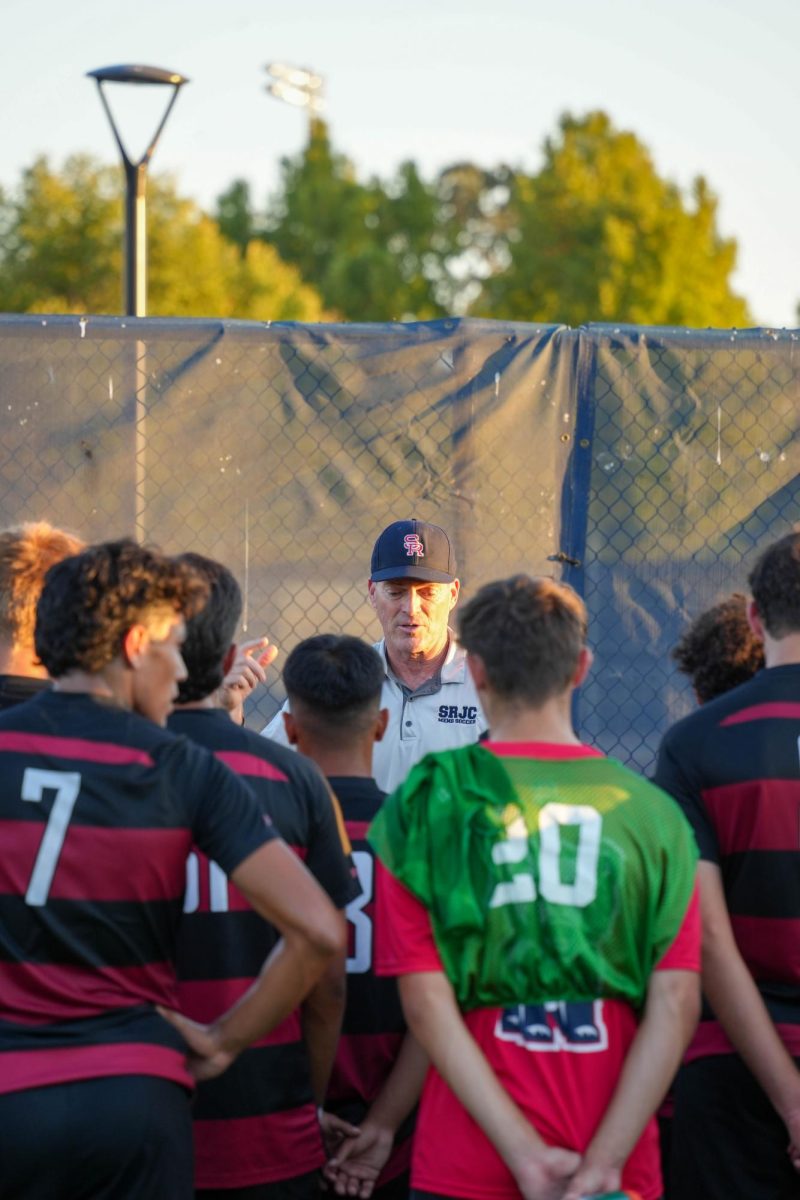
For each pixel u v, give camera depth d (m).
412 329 14.92
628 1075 7.87
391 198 197.00
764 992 9.57
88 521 14.74
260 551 14.84
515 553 14.79
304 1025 9.62
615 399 14.88
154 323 14.84
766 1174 9.66
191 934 9.20
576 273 134.00
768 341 14.85
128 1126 7.64
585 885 7.94
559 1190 7.58
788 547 9.93
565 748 8.43
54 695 8.48
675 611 14.70
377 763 14.60
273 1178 9.27
